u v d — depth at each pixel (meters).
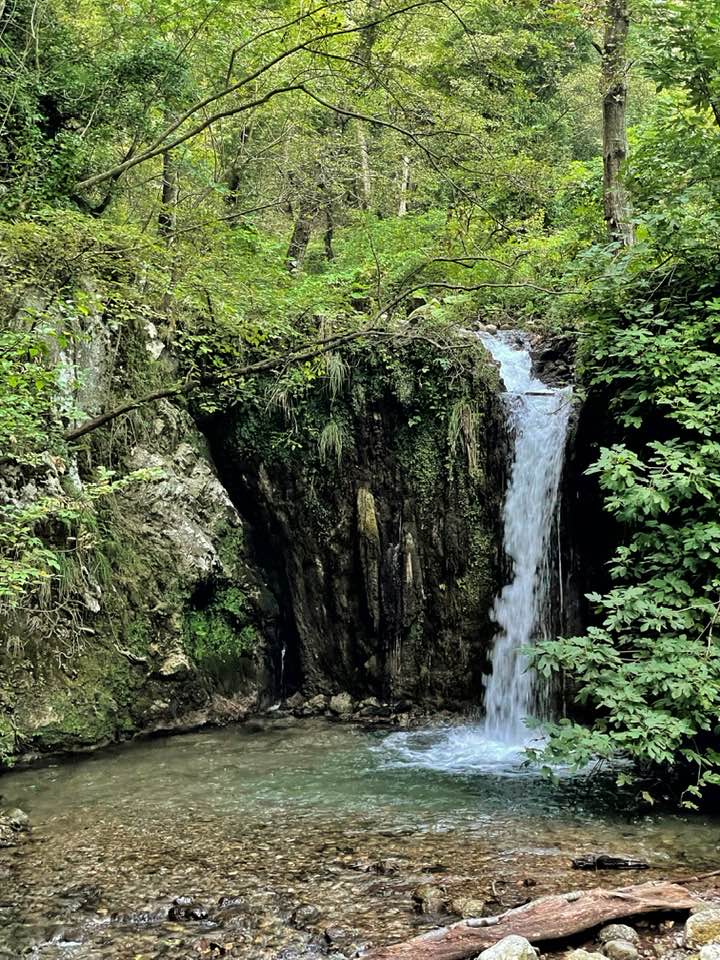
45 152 9.64
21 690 7.27
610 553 8.15
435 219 12.89
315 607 9.52
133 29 10.91
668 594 5.88
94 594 7.92
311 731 8.38
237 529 9.52
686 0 7.45
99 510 8.29
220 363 8.98
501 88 13.12
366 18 8.99
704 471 5.80
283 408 9.41
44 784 6.57
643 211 7.87
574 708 8.05
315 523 9.46
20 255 7.64
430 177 9.66
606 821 5.51
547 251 12.19
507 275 11.32
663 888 4.12
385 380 9.16
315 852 5.00
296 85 8.44
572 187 12.76
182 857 4.96
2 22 10.04
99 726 7.65
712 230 7.02
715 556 5.88
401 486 9.18
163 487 8.85
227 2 10.15
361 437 9.30
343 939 3.87
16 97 9.66
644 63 7.65
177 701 8.38
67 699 7.51
